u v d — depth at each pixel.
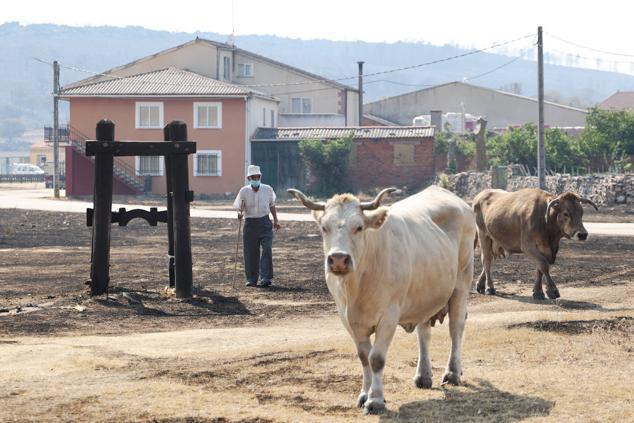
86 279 20.62
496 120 98.06
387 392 9.97
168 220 18.12
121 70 78.94
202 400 9.56
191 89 65.81
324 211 8.98
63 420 8.89
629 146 54.81
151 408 9.26
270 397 9.73
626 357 11.53
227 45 79.25
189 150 17.20
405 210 10.23
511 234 17.92
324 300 17.27
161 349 12.37
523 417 8.91
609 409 9.09
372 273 9.12
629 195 44.50
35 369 10.98
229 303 16.91
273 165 66.56
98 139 17.11
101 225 17.19
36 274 21.75
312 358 11.53
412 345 12.34
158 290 18.23
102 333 13.89
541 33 45.34
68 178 66.12
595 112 55.69
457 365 10.41
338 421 8.78
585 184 46.97
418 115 99.75
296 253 26.45
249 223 19.16
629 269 21.86
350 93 85.44
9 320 14.80
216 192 66.25
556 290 17.38
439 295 10.08
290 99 81.56
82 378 10.55
